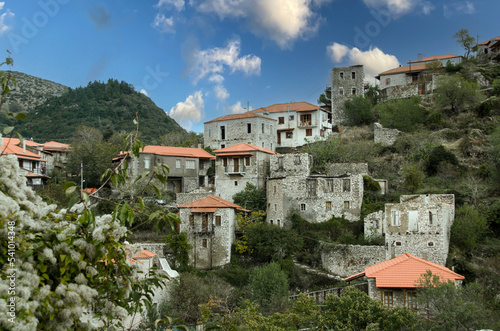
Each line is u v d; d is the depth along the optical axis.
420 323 29.69
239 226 58.06
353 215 58.44
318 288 49.41
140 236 56.22
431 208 48.88
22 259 9.77
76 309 9.95
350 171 68.56
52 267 10.48
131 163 70.38
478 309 30.31
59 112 129.25
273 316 31.78
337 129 98.81
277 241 53.44
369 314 29.95
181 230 56.62
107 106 132.88
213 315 33.72
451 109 90.38
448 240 51.22
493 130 77.06
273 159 67.75
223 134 84.69
